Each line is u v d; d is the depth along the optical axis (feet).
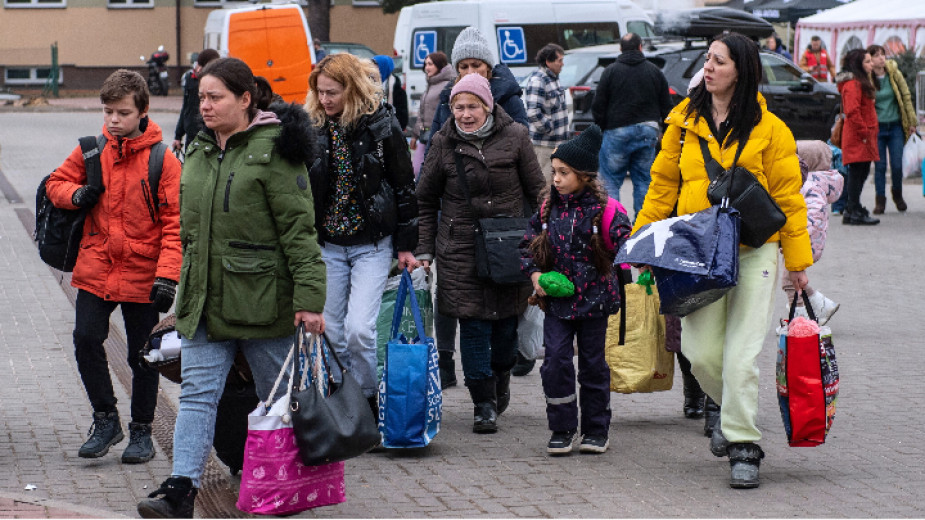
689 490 23.02
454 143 27.58
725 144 22.94
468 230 27.45
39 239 24.56
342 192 25.35
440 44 93.81
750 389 23.06
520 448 26.23
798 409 23.25
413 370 25.45
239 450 23.00
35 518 19.79
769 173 23.00
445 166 27.53
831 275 49.80
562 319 25.27
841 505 22.02
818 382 23.21
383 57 45.44
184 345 20.47
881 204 69.31
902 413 28.99
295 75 93.56
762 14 130.00
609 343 27.76
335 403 19.90
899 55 101.81
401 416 25.32
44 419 27.81
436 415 25.90
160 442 26.25
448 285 27.48
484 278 27.04
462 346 27.66
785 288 34.73
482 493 22.86
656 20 93.30
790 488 23.13
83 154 24.26
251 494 19.53
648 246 22.61
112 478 23.61
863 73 63.98
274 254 20.04
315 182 25.13
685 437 27.20
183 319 20.13
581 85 81.30
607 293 25.17
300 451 19.51
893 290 46.47
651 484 23.45
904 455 25.46
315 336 20.31
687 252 22.21
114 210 24.25
